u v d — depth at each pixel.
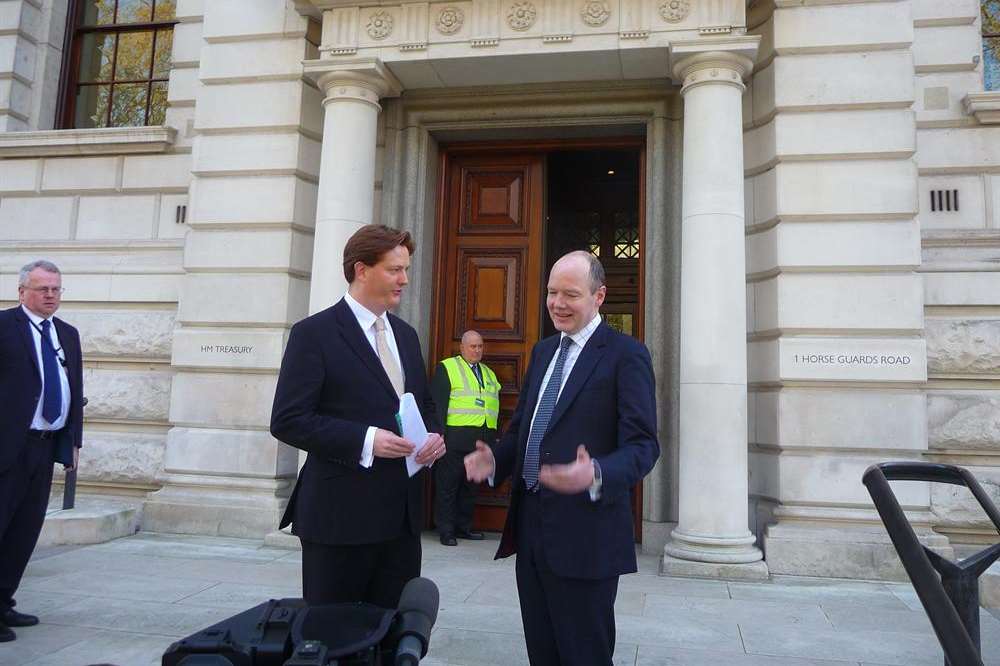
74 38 9.71
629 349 2.57
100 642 4.01
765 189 6.66
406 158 7.84
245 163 7.51
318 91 7.68
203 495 7.16
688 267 6.21
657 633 4.39
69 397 4.58
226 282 7.43
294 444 2.53
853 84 6.41
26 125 9.36
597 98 7.49
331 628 1.53
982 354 6.51
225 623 1.57
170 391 7.96
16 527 4.24
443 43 6.86
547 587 2.47
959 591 2.26
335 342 2.64
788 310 6.35
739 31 6.30
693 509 5.96
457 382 7.27
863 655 4.06
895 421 6.08
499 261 8.11
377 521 2.55
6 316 4.32
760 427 6.59
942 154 7.02
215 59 7.67
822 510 6.11
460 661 3.86
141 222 8.70
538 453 2.58
